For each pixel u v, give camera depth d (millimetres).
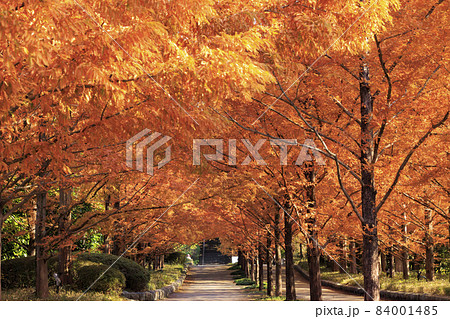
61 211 14695
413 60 9281
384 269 35062
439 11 8883
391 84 9648
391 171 11320
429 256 22891
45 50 4668
